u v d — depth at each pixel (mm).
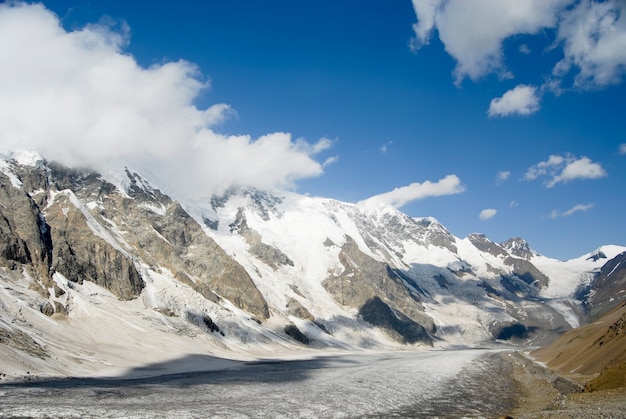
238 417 45625
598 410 38969
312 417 47375
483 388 74625
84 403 48719
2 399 47375
